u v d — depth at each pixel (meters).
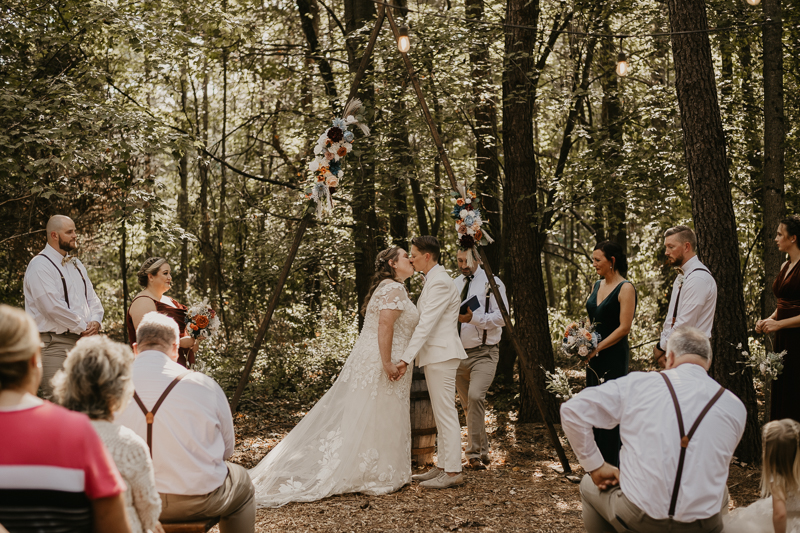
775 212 6.46
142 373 3.00
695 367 2.88
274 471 4.99
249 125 14.40
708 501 2.64
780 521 2.98
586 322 4.95
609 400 2.86
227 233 16.08
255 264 12.83
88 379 2.23
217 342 11.60
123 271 10.98
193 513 2.95
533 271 8.09
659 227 10.80
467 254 6.01
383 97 9.53
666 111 9.55
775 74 6.52
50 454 1.83
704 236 5.79
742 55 9.75
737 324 5.73
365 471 4.98
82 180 9.95
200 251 16.56
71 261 5.66
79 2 7.93
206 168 14.03
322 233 11.59
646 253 12.57
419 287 11.73
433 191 11.81
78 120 6.76
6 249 10.10
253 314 13.34
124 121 6.99
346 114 5.88
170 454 2.91
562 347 4.79
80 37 8.27
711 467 2.65
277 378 9.90
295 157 14.69
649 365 12.16
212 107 17.72
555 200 9.56
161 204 7.54
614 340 4.75
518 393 9.62
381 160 9.41
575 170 9.55
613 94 10.55
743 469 5.51
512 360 10.48
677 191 9.55
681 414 2.71
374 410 5.09
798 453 2.98
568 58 11.22
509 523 4.30
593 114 13.14
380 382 5.14
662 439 2.68
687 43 5.80
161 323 3.18
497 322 5.93
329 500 4.79
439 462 5.19
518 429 7.58
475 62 9.82
